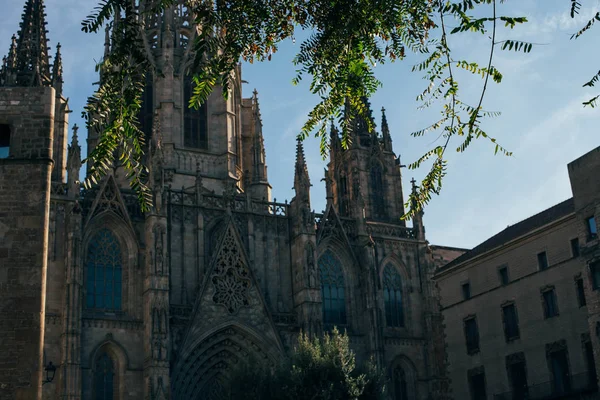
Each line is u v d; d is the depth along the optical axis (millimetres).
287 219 90750
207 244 86188
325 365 72250
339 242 92062
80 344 74250
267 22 16094
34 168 39844
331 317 89125
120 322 78062
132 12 14008
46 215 39156
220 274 83188
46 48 89250
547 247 78562
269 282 87438
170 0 14398
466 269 89062
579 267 74188
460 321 88312
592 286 70250
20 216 38906
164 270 79125
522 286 80562
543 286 78062
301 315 85188
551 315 76875
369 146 102750
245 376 72125
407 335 91938
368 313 88875
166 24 104312
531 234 79938
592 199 71188
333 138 104625
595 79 13445
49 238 77125
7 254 38094
